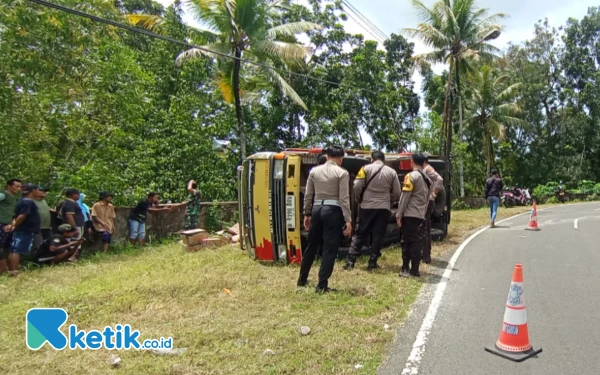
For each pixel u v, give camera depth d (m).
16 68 10.17
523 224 15.23
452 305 5.68
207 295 5.97
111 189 11.45
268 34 16.77
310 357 4.12
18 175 10.22
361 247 7.75
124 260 8.96
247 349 4.28
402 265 7.50
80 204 9.34
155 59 18.45
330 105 23.89
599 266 7.91
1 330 4.83
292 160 7.81
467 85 30.94
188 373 3.81
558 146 38.72
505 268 7.82
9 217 7.73
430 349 4.34
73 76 11.89
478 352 4.28
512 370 3.92
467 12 21.95
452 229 13.59
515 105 30.86
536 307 5.61
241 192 8.88
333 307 5.48
